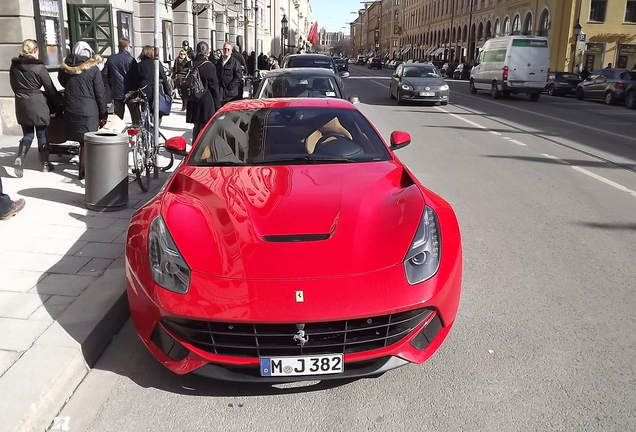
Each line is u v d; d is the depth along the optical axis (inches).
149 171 291.9
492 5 2207.2
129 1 604.7
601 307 162.4
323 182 147.7
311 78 382.3
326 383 127.0
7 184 283.3
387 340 118.0
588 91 987.3
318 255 119.3
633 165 371.6
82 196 264.5
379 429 111.3
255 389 125.3
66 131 290.0
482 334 146.9
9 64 416.2
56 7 450.3
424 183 316.8
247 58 1006.4
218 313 112.5
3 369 122.4
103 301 155.3
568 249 210.5
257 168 158.9
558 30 1610.5
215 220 131.0
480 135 510.0
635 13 1593.3
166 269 120.9
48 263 183.8
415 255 122.4
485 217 252.1
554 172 347.3
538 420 112.7
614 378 126.8
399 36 4702.3
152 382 128.8
